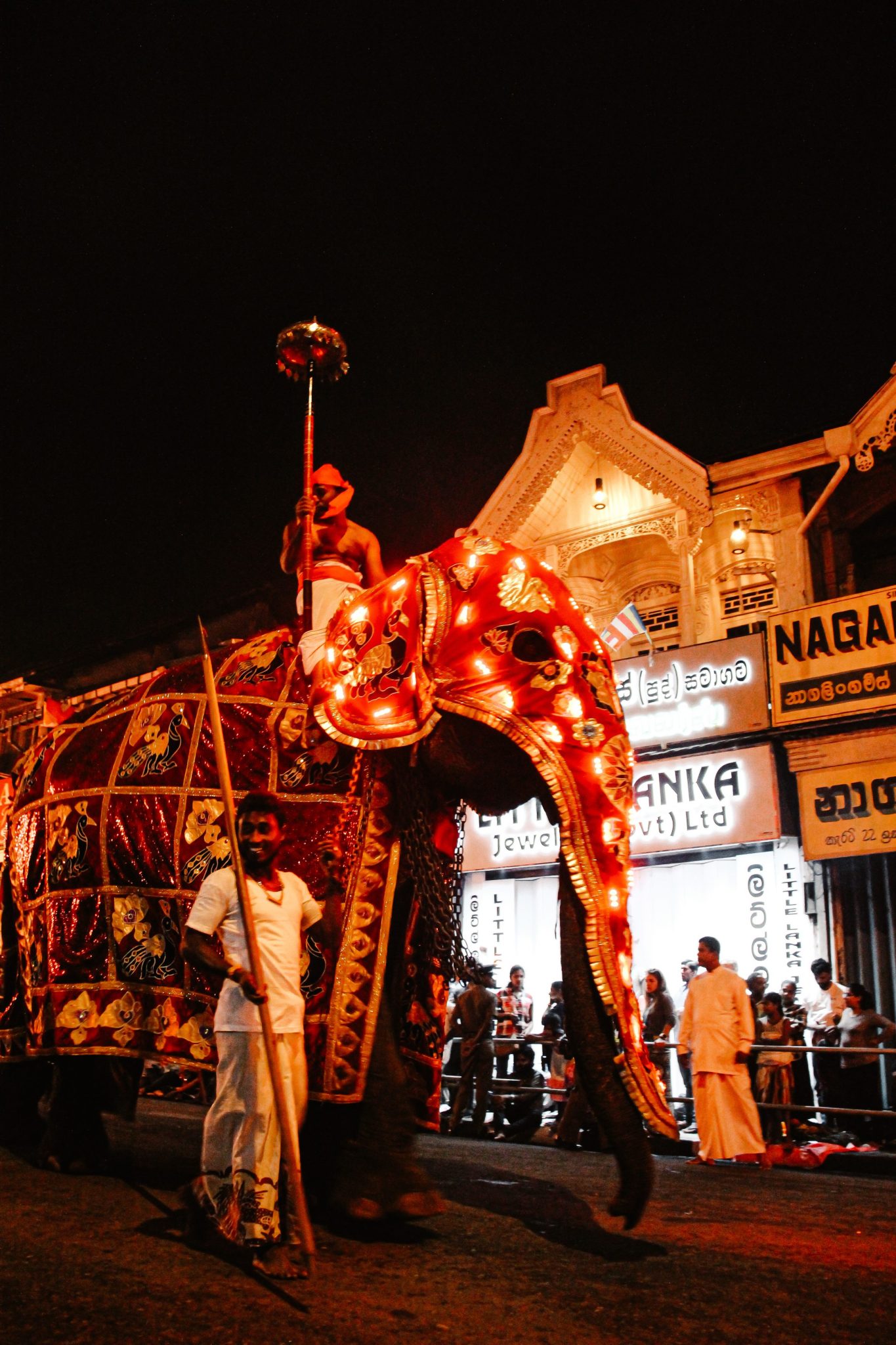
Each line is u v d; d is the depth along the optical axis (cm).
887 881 1166
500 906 1402
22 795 631
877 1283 396
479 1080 1019
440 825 525
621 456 1422
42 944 575
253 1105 379
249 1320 319
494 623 489
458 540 531
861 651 1176
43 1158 588
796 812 1236
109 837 557
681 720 1275
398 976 516
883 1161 809
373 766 506
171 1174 582
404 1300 349
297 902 423
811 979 1177
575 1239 452
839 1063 930
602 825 442
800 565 1310
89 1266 370
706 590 1395
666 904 1297
